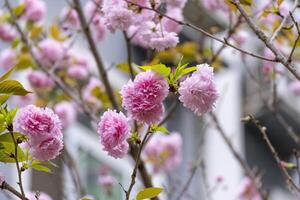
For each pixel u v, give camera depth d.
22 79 9.12
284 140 14.38
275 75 6.85
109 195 9.24
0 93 3.97
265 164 14.71
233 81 13.36
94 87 8.03
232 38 6.89
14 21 8.09
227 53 12.36
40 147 3.90
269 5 6.09
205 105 3.84
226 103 13.66
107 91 6.64
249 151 14.52
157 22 5.02
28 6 8.33
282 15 5.17
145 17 4.91
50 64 8.65
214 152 13.27
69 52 8.83
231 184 13.09
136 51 10.63
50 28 8.46
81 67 8.88
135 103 3.86
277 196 14.54
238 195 8.41
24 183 9.13
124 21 4.86
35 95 8.87
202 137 7.20
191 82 3.82
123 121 3.95
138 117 3.87
